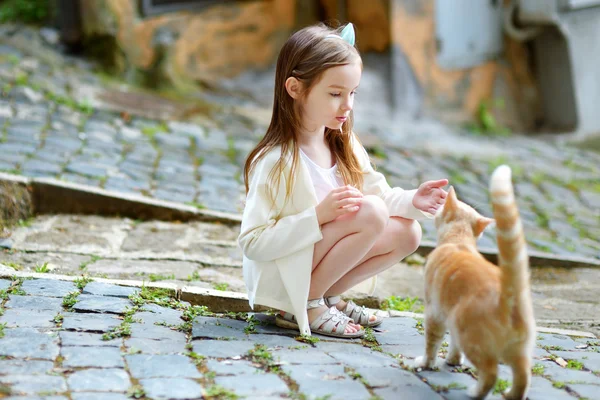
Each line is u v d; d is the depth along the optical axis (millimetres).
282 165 3387
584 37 11102
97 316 3467
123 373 2818
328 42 3330
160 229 5633
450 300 2773
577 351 3695
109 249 5109
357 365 3082
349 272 3627
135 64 9453
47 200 5684
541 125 11617
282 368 2977
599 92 11391
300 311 3395
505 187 2521
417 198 3490
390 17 10141
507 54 11445
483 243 6180
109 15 9211
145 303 3748
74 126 7469
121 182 6301
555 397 2895
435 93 10703
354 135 3758
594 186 8641
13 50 9023
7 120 7230
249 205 3416
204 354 3088
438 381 2955
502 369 3248
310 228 3301
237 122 8852
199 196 6348
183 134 8016
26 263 4625
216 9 10062
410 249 3594
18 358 2883
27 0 9820
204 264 5004
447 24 10711
